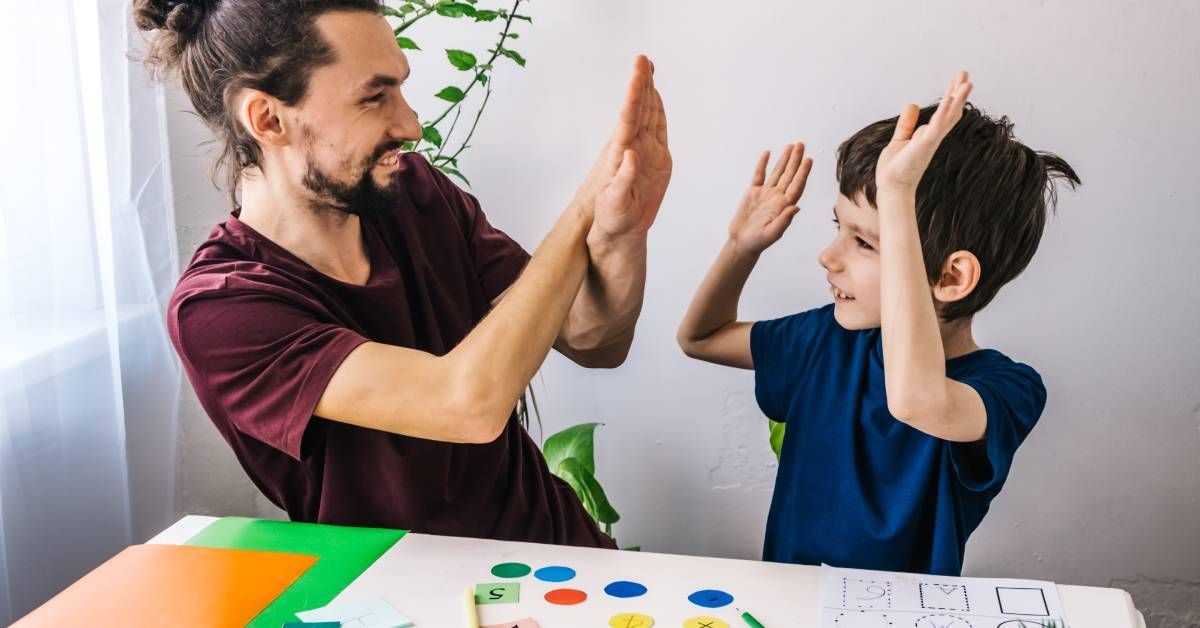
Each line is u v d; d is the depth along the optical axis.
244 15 1.03
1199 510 1.75
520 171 1.83
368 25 1.07
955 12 1.65
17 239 1.45
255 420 1.04
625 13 1.74
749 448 1.88
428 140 1.71
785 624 0.92
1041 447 1.78
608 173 1.09
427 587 0.99
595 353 1.32
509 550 1.07
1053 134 1.66
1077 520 1.80
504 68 1.79
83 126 1.53
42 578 1.50
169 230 1.77
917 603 0.94
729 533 1.92
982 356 1.17
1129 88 1.63
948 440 1.05
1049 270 1.71
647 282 1.84
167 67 1.11
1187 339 1.70
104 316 1.57
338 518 1.15
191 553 1.06
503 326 1.03
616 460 1.93
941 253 1.10
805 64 1.71
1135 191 1.66
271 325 1.03
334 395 1.01
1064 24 1.62
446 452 1.17
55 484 1.51
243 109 1.06
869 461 1.17
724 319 1.37
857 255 1.15
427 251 1.27
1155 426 1.74
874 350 1.20
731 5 1.71
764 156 1.29
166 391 1.78
